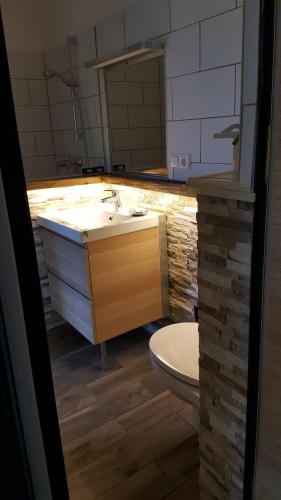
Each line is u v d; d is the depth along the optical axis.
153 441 1.76
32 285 0.47
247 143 0.80
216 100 1.77
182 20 1.83
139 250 2.20
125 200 2.53
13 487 0.50
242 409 1.00
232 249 0.90
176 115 2.01
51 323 2.77
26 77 2.46
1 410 0.47
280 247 0.67
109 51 2.31
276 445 0.77
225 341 1.00
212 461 1.19
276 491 0.79
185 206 2.09
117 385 2.16
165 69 2.00
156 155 2.22
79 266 2.12
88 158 2.77
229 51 1.65
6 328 0.46
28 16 2.38
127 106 2.30
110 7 2.22
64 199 2.59
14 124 0.42
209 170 1.90
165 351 1.61
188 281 2.23
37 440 0.52
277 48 0.61
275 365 0.73
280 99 0.61
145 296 2.32
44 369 0.51
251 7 0.72
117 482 1.56
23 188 0.44
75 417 1.92
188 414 1.91
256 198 0.75
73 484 1.56
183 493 1.50
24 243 0.45
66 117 2.65
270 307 0.72
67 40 2.53
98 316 2.14
